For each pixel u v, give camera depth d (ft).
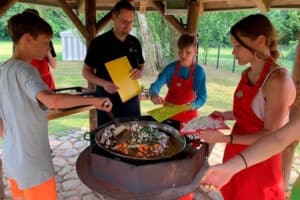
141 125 5.66
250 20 4.05
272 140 2.71
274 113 3.94
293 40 29.17
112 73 6.36
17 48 4.20
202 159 4.83
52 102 3.75
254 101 4.26
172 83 7.76
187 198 5.26
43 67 9.73
